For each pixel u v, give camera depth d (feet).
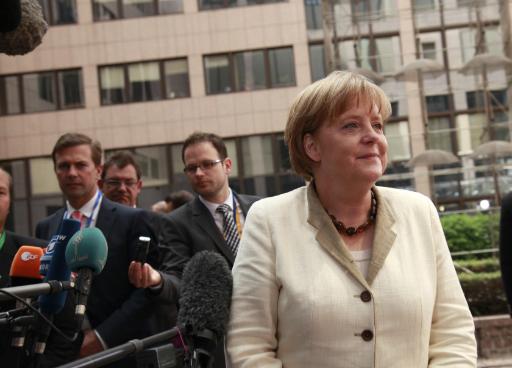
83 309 8.21
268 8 96.58
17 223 96.84
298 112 8.47
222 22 96.89
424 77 59.77
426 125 61.31
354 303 7.93
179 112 96.78
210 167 15.76
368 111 8.21
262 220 8.61
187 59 97.14
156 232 14.96
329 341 7.89
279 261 8.28
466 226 53.47
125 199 21.74
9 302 11.03
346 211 8.46
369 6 65.92
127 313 13.89
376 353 7.82
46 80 97.96
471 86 72.95
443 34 76.59
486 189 78.64
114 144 96.99
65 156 15.07
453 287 8.41
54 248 9.24
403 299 7.96
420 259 8.28
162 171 96.84
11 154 97.60
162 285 12.78
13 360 10.52
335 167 8.22
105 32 97.76
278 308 8.28
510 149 54.08
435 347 8.25
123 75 97.76
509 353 33.47
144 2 97.91
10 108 98.17
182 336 8.11
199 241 15.25
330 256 8.20
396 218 8.46
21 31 8.48
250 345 8.18
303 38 95.71
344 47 68.64
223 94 96.48
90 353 13.78
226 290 8.38
